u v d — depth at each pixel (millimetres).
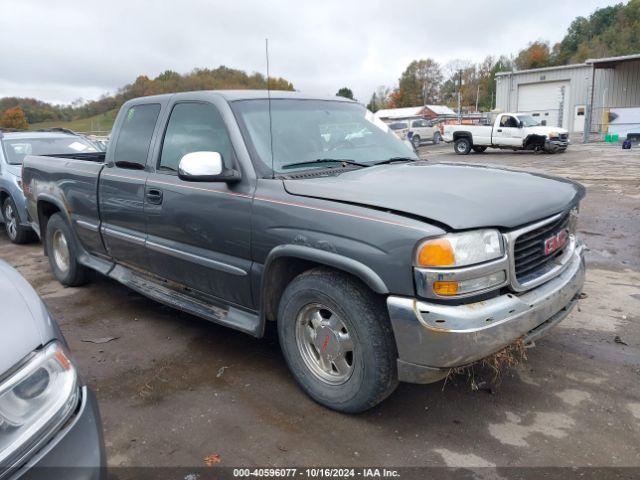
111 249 4852
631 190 11219
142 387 3543
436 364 2658
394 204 2803
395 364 2873
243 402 3320
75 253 5434
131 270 4809
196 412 3221
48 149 8680
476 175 3479
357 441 2900
